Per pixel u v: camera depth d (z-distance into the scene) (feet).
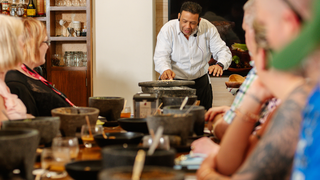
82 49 14.05
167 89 6.87
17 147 2.15
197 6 10.92
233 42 14.48
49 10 13.39
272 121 1.80
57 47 14.11
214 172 2.38
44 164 2.61
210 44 12.09
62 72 13.55
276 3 1.64
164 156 2.18
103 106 4.98
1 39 4.11
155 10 14.83
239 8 14.38
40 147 3.30
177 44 11.79
